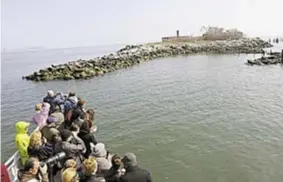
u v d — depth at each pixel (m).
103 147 8.98
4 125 24.09
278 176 12.80
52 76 52.62
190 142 17.42
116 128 20.86
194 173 13.63
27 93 39.97
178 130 19.69
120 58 71.12
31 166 6.90
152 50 92.19
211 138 17.86
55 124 11.03
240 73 46.28
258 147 15.99
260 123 20.23
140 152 16.39
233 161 14.51
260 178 12.74
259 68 51.28
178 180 13.12
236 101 27.41
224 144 16.75
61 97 14.44
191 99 29.25
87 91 37.41
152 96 31.77
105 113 25.30
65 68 57.19
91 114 12.62
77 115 11.72
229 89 33.62
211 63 63.03
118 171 8.07
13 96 37.94
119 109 26.50
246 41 113.44
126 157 7.52
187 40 125.56
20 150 8.90
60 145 8.86
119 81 44.38
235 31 136.50
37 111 12.08
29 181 6.82
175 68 57.53
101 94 34.66
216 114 23.16
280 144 16.22
